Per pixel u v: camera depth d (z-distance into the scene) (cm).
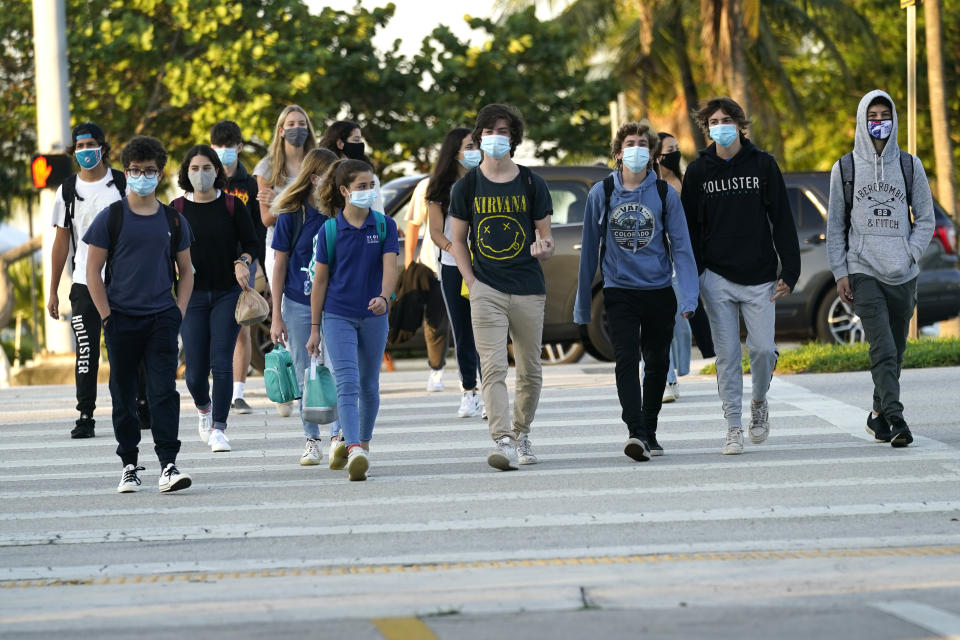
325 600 1750
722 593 1745
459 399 3916
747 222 2755
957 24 12262
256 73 8725
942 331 8981
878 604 1677
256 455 3039
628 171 2738
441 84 9344
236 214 3028
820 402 3566
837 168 2894
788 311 5222
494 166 2655
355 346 2666
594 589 1773
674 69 12244
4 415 3909
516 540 2095
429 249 3838
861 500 2338
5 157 9506
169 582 1888
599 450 2961
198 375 3114
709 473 2623
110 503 2500
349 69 9038
